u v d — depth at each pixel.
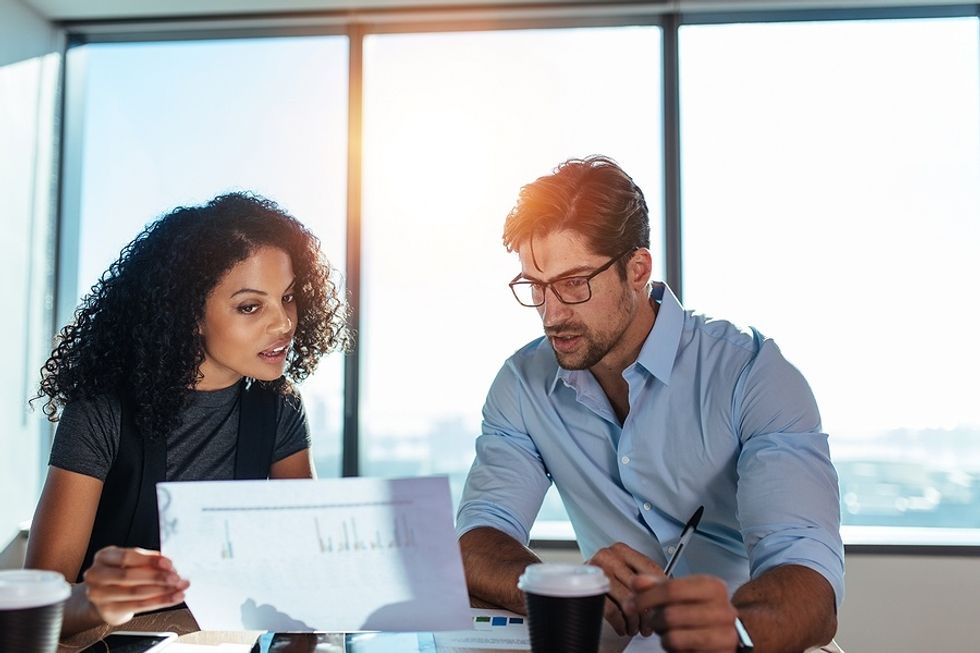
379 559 0.86
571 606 0.75
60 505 1.22
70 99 3.14
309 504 0.85
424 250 2.95
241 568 0.86
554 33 2.99
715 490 1.33
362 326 2.92
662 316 1.34
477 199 2.96
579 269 1.23
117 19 3.07
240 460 1.40
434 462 2.90
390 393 2.92
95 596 0.84
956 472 2.72
